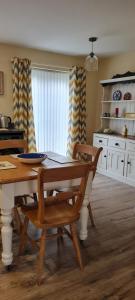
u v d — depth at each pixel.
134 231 2.41
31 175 1.71
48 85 4.49
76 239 1.81
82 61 4.74
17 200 2.20
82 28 3.05
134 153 3.69
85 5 2.39
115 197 3.30
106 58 4.70
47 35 3.35
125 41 3.56
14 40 3.60
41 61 4.27
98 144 4.47
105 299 1.53
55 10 2.52
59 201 2.03
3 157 2.33
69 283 1.66
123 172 3.95
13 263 1.85
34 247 2.05
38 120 4.48
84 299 1.52
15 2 2.33
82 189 1.73
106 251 2.05
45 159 2.23
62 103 4.72
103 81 4.45
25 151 2.69
